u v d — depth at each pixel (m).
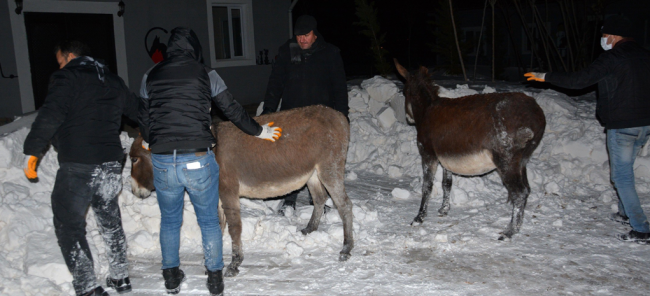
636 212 4.07
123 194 4.48
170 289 3.43
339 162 3.97
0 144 4.20
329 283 3.58
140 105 3.25
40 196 4.32
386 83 7.98
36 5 9.48
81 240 3.23
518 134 4.14
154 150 3.05
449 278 3.58
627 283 3.41
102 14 10.47
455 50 13.64
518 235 4.37
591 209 4.99
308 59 4.67
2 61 9.27
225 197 3.82
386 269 3.77
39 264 3.52
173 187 3.12
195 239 4.42
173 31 3.22
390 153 7.10
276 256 4.12
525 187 4.28
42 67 9.84
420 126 4.96
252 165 3.80
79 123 3.05
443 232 4.51
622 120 3.95
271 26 13.27
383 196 5.75
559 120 6.63
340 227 4.52
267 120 3.88
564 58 14.70
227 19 12.77
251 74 12.98
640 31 17.12
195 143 3.04
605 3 11.19
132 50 10.91
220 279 3.34
